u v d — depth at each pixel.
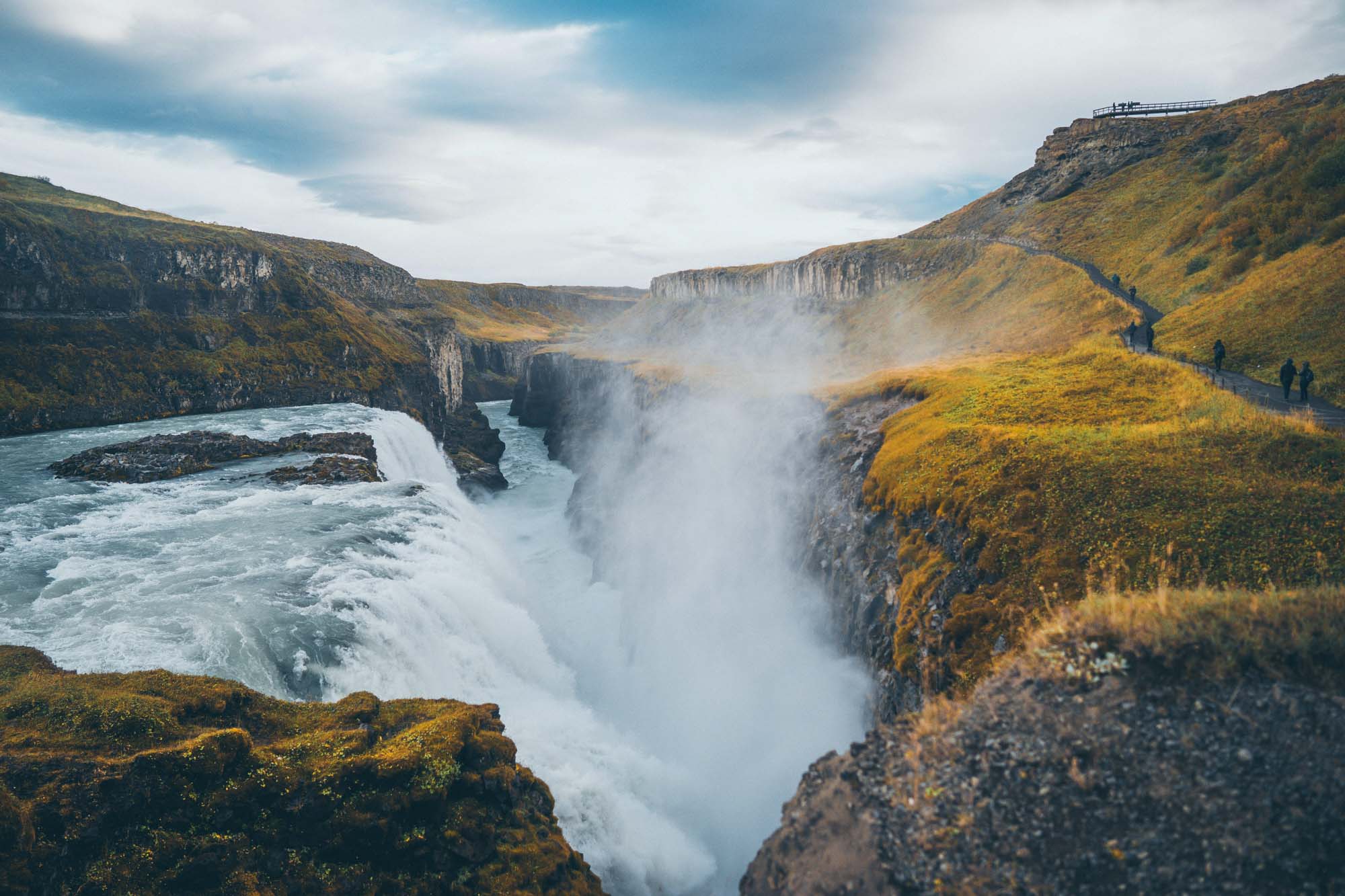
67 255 103.75
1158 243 79.69
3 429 83.62
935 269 122.31
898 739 15.64
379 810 19.83
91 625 29.42
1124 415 34.69
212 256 119.56
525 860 21.36
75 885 16.53
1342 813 10.48
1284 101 97.50
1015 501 27.38
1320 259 47.88
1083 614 15.63
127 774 18.16
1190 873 10.59
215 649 27.52
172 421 94.25
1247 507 22.25
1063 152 122.50
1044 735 13.48
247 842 18.56
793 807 15.59
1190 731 12.33
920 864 12.48
